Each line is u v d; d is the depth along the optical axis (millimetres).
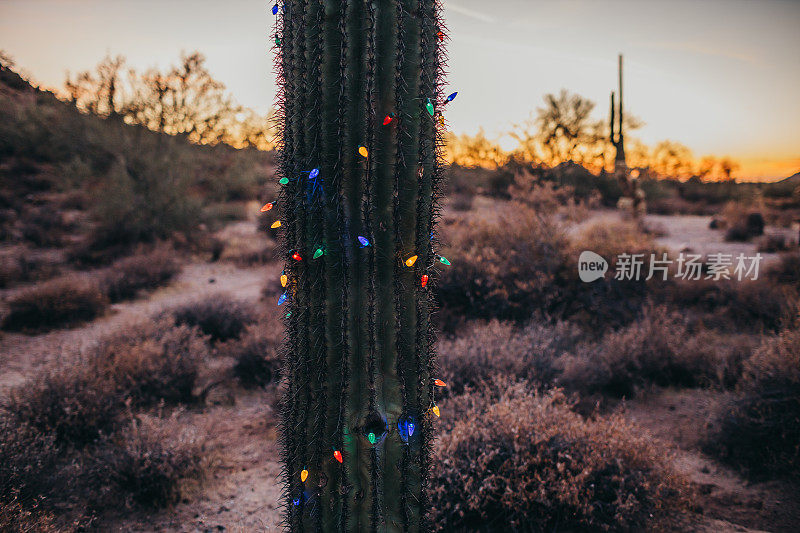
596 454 2834
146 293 8688
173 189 13102
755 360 3777
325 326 1681
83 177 16328
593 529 2711
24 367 5289
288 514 1880
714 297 6422
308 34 1619
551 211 7266
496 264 6516
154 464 3145
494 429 3031
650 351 4684
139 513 2996
